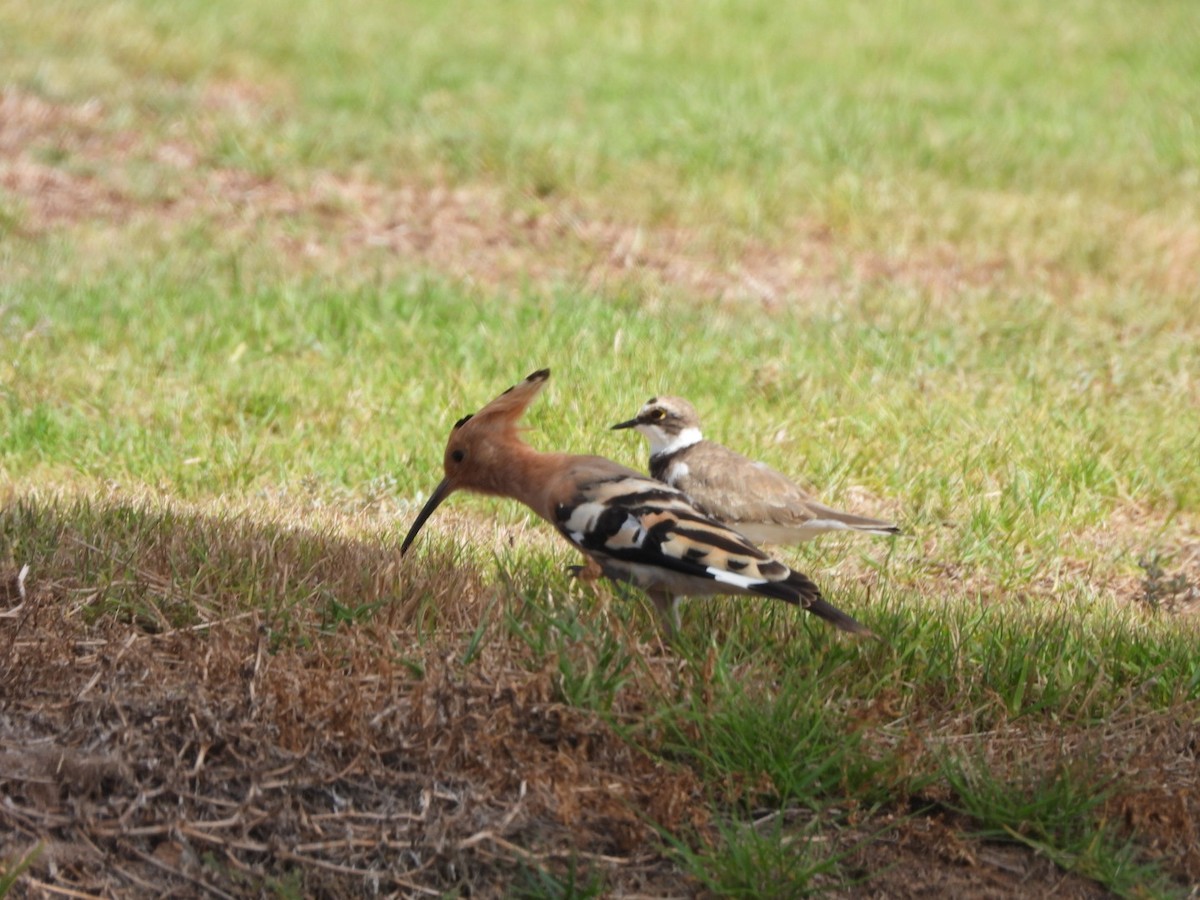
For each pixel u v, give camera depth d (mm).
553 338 16594
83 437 13609
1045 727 8938
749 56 30297
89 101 24734
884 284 19328
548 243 20453
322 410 14492
